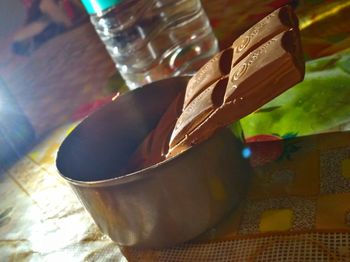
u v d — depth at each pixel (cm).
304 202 10
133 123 13
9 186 17
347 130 11
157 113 13
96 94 22
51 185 16
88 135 12
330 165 11
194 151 9
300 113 13
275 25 9
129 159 12
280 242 9
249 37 10
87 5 17
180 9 23
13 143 19
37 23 38
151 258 10
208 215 10
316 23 17
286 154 12
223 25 22
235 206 10
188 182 9
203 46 21
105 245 12
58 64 30
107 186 9
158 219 9
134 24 24
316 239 9
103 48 28
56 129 20
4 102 20
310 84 14
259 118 14
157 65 21
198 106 9
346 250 8
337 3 18
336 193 10
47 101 24
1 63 36
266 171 11
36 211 15
